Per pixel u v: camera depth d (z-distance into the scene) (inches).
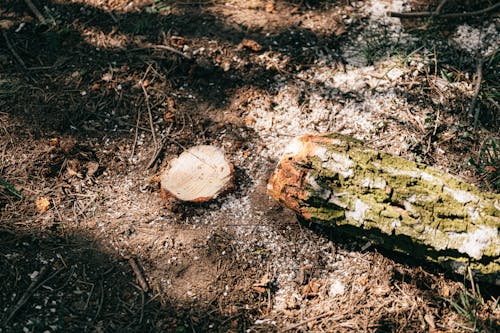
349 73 105.7
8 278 86.5
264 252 90.9
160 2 113.7
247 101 103.8
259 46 108.1
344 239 92.0
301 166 87.7
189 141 100.5
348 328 84.9
